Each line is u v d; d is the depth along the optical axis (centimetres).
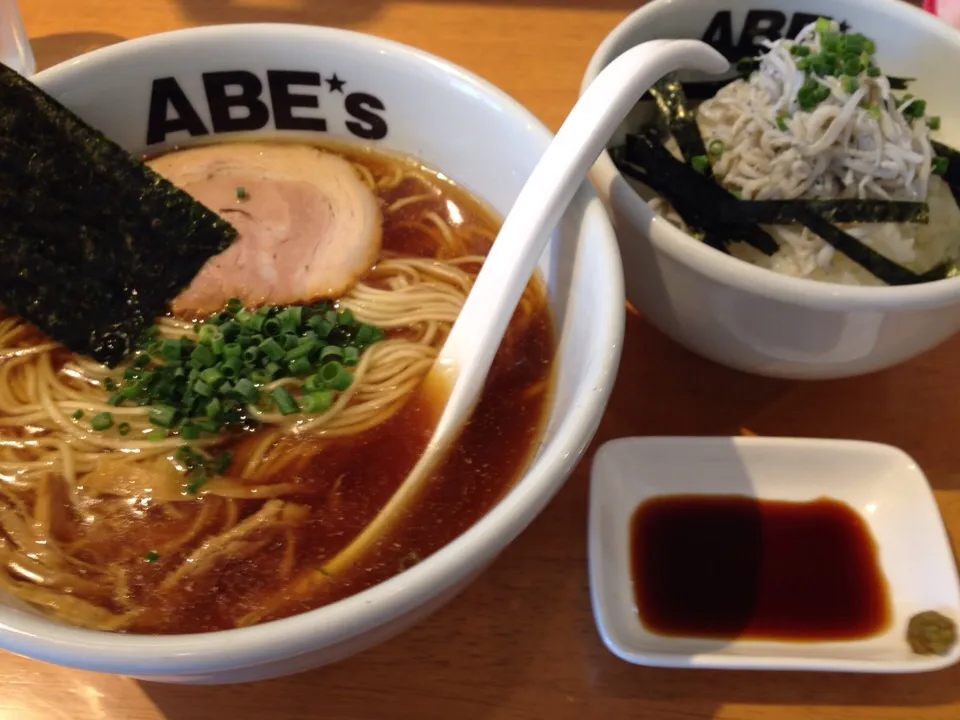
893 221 30
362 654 24
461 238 31
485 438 26
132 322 28
